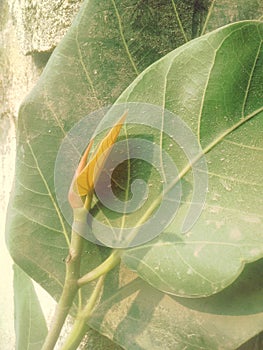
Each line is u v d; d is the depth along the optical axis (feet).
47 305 1.21
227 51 0.94
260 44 0.94
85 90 1.06
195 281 0.93
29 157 1.05
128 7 1.06
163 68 0.96
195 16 1.09
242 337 0.96
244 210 0.93
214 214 0.94
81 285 1.00
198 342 0.99
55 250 1.06
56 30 1.20
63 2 1.20
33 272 1.07
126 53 1.07
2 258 1.43
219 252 0.92
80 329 1.05
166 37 1.08
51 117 1.05
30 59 1.33
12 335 1.36
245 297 0.98
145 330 1.02
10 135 1.42
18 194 1.06
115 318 1.04
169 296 1.02
